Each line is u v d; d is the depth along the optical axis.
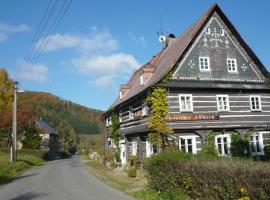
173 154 16.06
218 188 11.47
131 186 21.48
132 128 36.72
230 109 32.06
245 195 10.05
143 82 35.38
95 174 31.00
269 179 9.20
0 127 55.44
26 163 43.09
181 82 30.81
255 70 33.84
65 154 96.38
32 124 60.66
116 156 42.12
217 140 31.00
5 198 18.16
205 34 32.66
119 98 47.97
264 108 33.56
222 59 32.81
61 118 188.88
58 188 21.31
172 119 29.77
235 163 11.44
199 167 12.87
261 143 32.31
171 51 36.00
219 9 33.03
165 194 15.27
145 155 32.78
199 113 30.83
